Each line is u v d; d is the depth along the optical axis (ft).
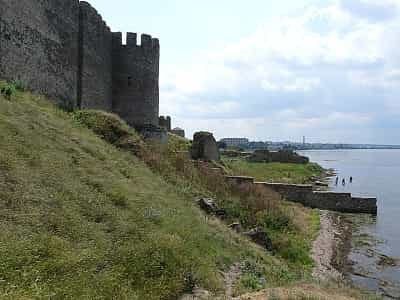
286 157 232.73
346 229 90.74
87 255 26.86
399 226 96.63
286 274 43.52
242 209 68.85
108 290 24.45
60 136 47.14
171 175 62.08
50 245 25.99
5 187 29.73
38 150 39.09
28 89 60.80
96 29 91.35
